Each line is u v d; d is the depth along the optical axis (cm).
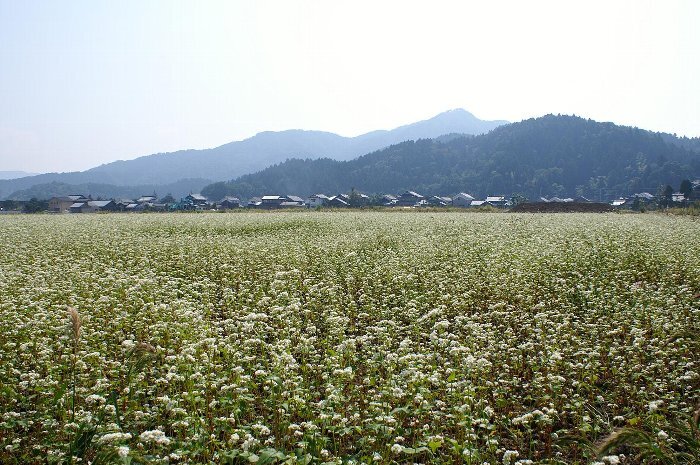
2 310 1057
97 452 548
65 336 837
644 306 1155
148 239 2434
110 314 1093
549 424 686
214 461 565
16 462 584
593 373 813
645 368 834
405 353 836
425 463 606
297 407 666
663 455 534
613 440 536
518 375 870
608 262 1741
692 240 2308
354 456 590
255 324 971
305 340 834
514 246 2175
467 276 1517
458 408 619
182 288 1401
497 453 636
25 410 730
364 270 1667
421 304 1234
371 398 709
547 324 1069
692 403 740
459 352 837
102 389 694
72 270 1533
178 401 666
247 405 686
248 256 1891
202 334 875
